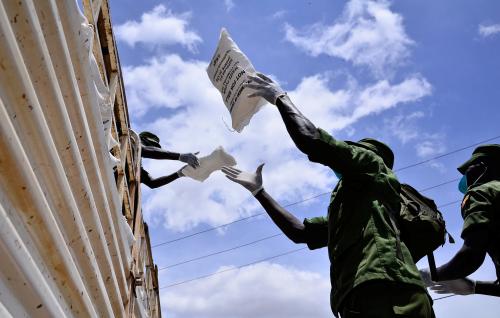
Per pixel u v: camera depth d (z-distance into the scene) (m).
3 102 1.45
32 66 1.61
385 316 2.04
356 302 2.13
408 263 2.19
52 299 1.78
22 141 1.58
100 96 2.68
